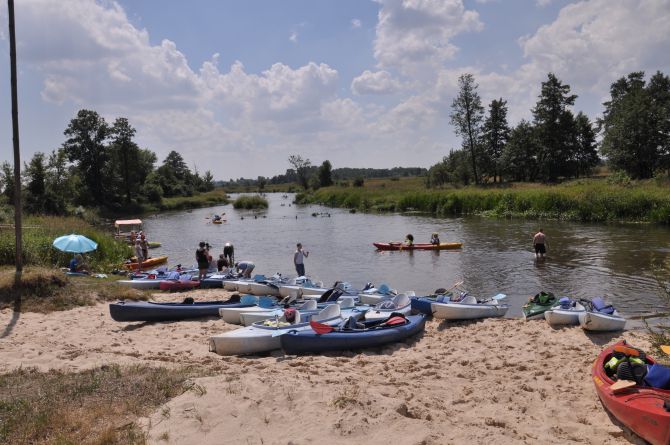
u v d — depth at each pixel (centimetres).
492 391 809
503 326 1247
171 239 3688
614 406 686
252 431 592
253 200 7312
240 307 1362
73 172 7144
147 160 10550
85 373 797
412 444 558
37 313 1330
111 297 1538
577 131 7250
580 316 1162
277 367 924
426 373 909
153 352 1029
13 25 1429
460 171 8050
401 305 1368
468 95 7381
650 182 4631
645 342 1070
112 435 569
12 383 751
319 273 2177
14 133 1462
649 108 5925
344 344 1073
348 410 629
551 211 4031
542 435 645
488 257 2389
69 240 1809
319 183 10312
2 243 1847
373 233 3572
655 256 2178
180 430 590
